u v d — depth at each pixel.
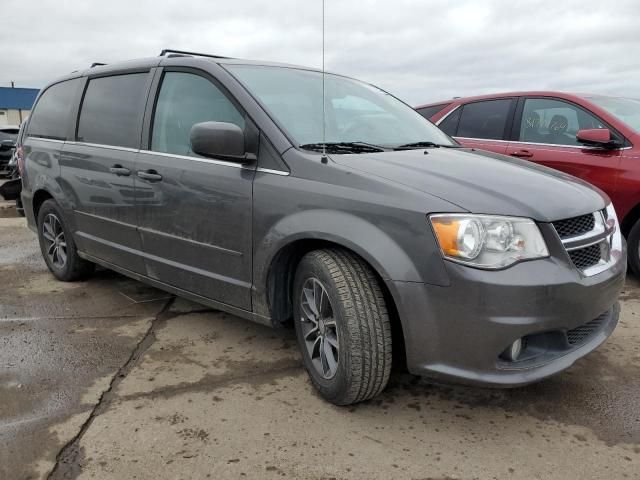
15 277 5.00
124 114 3.79
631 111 5.02
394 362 2.69
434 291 2.26
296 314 2.85
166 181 3.31
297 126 2.97
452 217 2.25
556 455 2.31
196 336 3.58
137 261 3.71
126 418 2.59
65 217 4.40
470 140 5.66
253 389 2.87
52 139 4.57
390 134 3.39
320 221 2.54
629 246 4.55
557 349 2.40
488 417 2.61
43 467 2.24
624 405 2.70
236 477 2.18
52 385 2.92
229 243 2.99
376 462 2.27
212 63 3.28
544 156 5.00
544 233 2.32
